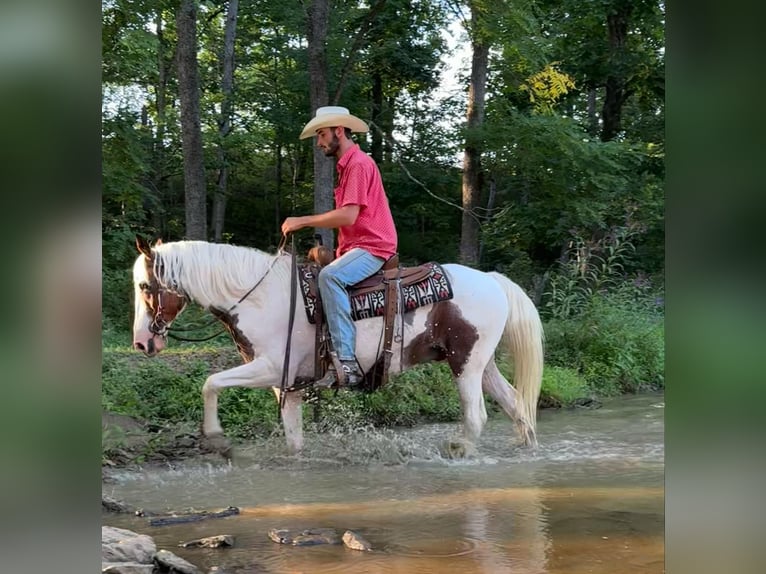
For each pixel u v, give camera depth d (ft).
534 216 51.85
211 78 75.66
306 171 83.61
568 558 10.27
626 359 31.35
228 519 12.61
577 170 46.42
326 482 15.42
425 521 12.28
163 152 66.95
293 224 16.28
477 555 10.43
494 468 16.62
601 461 17.21
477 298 17.39
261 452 18.20
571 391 26.89
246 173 84.12
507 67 47.73
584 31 61.98
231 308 16.31
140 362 25.36
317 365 16.34
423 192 72.38
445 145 73.20
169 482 15.57
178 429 20.56
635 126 64.85
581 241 42.80
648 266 51.49
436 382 24.75
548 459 17.48
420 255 71.87
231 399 22.35
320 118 16.24
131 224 45.55
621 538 11.22
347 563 10.12
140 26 38.17
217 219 71.41
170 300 16.11
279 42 66.03
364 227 16.53
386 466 16.87
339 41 49.32
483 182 62.95
